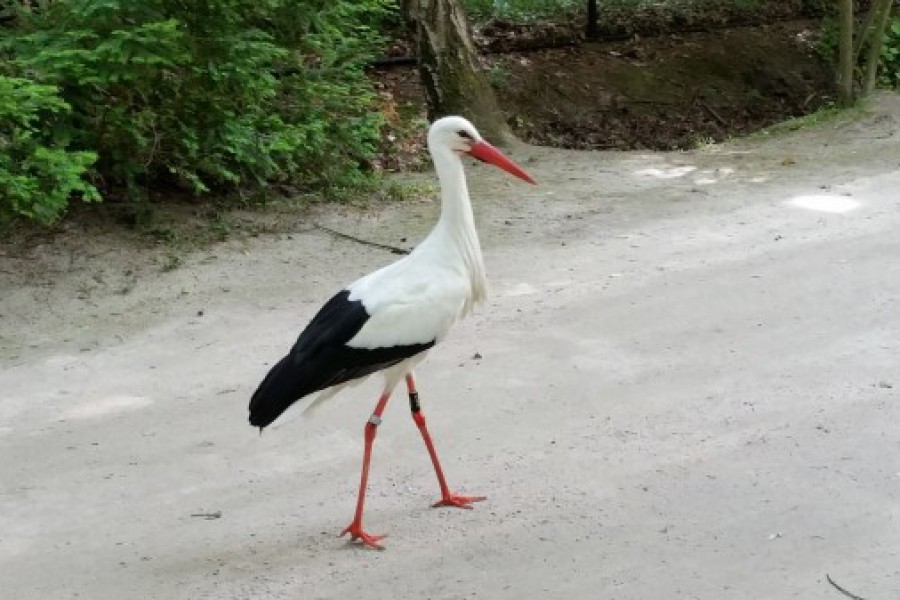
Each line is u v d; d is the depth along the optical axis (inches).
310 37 412.2
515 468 216.1
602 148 511.2
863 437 218.2
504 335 281.6
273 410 184.9
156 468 223.9
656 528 191.5
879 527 186.7
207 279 328.2
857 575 173.6
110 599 179.9
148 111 360.5
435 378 259.3
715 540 186.2
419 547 190.9
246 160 368.2
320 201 394.0
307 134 393.7
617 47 581.9
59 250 339.6
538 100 537.6
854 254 323.9
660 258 332.2
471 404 245.1
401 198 400.2
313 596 177.9
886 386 239.8
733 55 583.2
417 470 218.7
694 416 232.7
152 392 260.1
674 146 516.4
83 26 353.4
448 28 475.5
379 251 350.0
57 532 201.5
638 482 207.5
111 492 215.2
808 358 257.1
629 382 251.3
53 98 324.2
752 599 169.2
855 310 283.4
